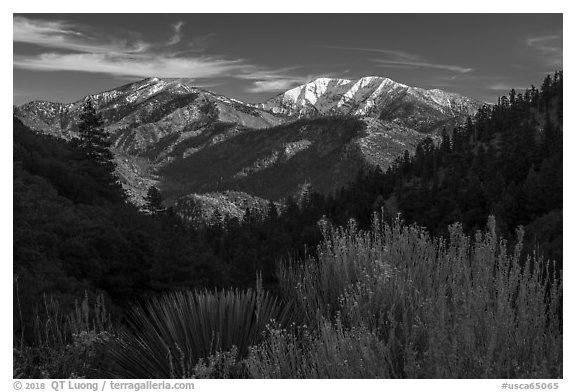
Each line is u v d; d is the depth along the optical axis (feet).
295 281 13.35
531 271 10.66
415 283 11.50
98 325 13.48
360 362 7.99
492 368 7.85
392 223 12.99
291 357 8.73
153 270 100.07
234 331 11.35
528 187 281.33
